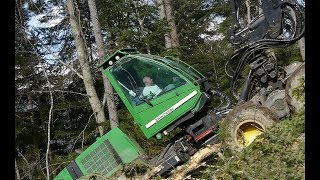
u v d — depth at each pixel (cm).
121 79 761
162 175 718
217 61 1894
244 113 684
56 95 1609
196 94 730
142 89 754
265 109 675
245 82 763
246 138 691
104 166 770
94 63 1783
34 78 1340
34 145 1405
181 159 716
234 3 779
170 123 742
